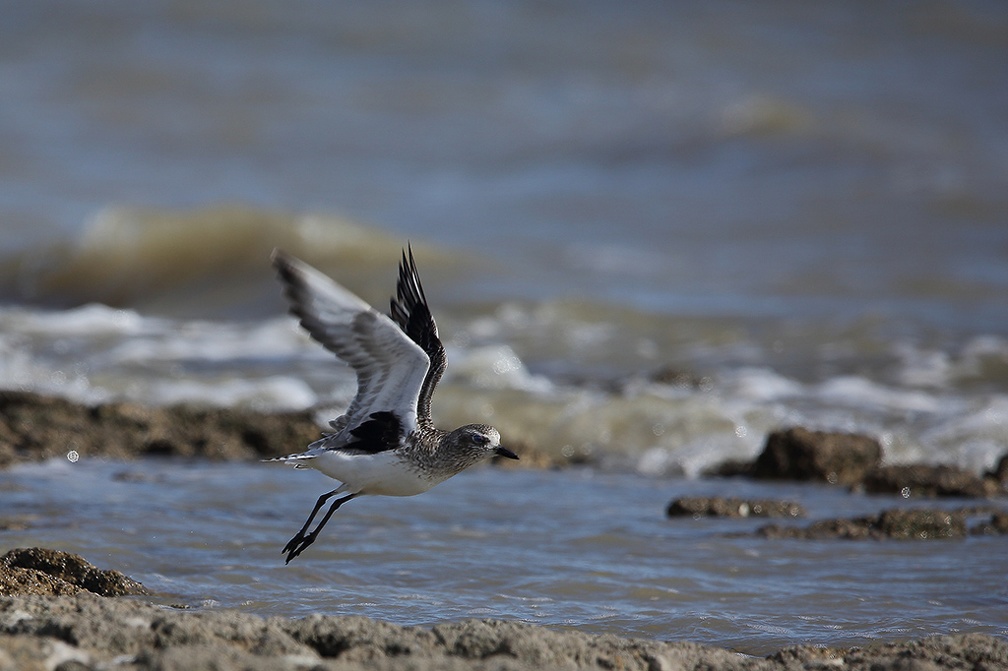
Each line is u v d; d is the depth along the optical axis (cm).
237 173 3681
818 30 5450
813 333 2155
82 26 4925
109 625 691
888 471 1408
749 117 3806
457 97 4506
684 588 985
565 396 1703
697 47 5172
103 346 2028
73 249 2833
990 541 1159
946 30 5425
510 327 2217
